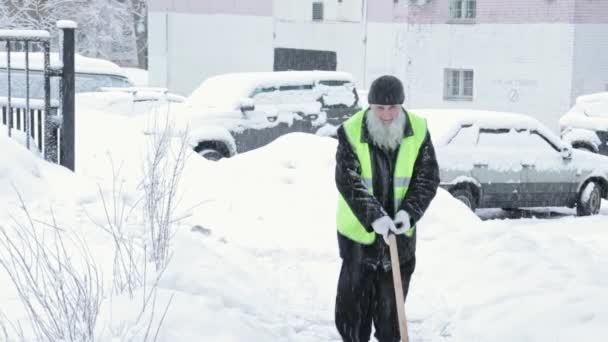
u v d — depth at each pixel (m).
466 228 8.48
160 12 32.84
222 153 14.64
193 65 32.56
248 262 7.04
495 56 27.45
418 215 4.81
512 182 13.36
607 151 19.67
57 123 8.73
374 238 4.98
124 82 20.23
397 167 4.87
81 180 8.18
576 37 26.11
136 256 5.86
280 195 9.48
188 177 9.79
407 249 5.02
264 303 5.99
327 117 16.27
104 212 7.21
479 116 13.42
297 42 31.80
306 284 6.85
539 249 7.34
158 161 7.51
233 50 32.31
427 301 6.47
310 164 11.03
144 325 4.64
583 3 26.16
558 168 13.77
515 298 6.11
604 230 11.49
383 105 4.75
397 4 29.05
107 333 4.50
